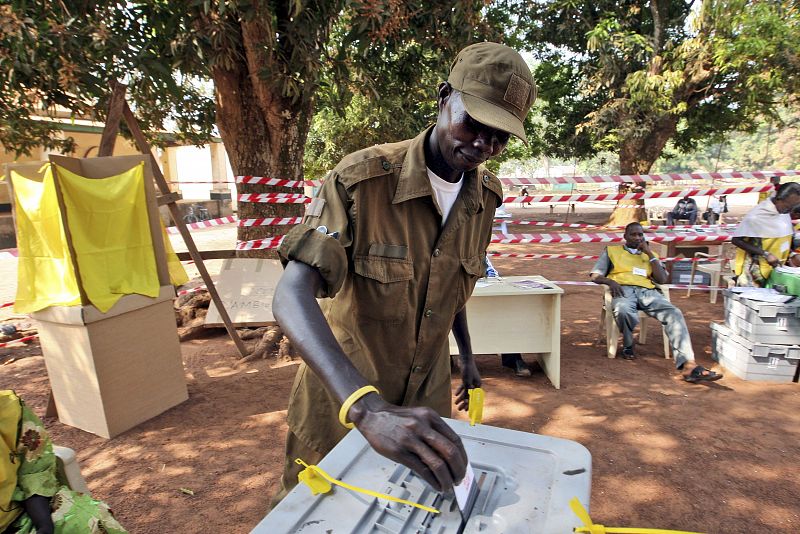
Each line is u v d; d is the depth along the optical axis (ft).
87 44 12.50
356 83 19.58
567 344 17.24
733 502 8.79
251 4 13.07
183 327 18.35
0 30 11.61
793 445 10.61
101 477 9.58
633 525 8.21
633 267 15.66
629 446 10.59
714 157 229.66
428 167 4.85
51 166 9.72
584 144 52.34
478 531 3.05
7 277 28.86
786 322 13.66
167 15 14.76
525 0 45.75
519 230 50.52
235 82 16.98
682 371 13.98
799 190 15.57
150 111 21.34
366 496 3.38
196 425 11.56
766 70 37.81
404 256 4.83
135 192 11.21
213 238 45.50
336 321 5.30
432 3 16.22
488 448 3.85
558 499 3.27
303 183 17.75
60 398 11.51
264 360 15.65
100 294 10.58
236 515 8.48
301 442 5.60
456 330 6.06
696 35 39.96
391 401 5.43
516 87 4.03
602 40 41.16
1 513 5.35
